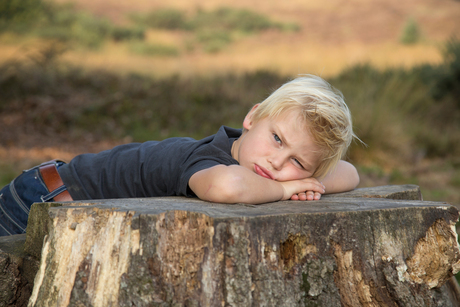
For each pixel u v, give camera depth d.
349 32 18.69
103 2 20.23
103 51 12.55
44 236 1.34
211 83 8.28
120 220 1.17
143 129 6.39
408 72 8.43
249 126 1.67
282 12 22.05
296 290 1.19
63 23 13.84
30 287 1.40
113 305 1.11
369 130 5.92
